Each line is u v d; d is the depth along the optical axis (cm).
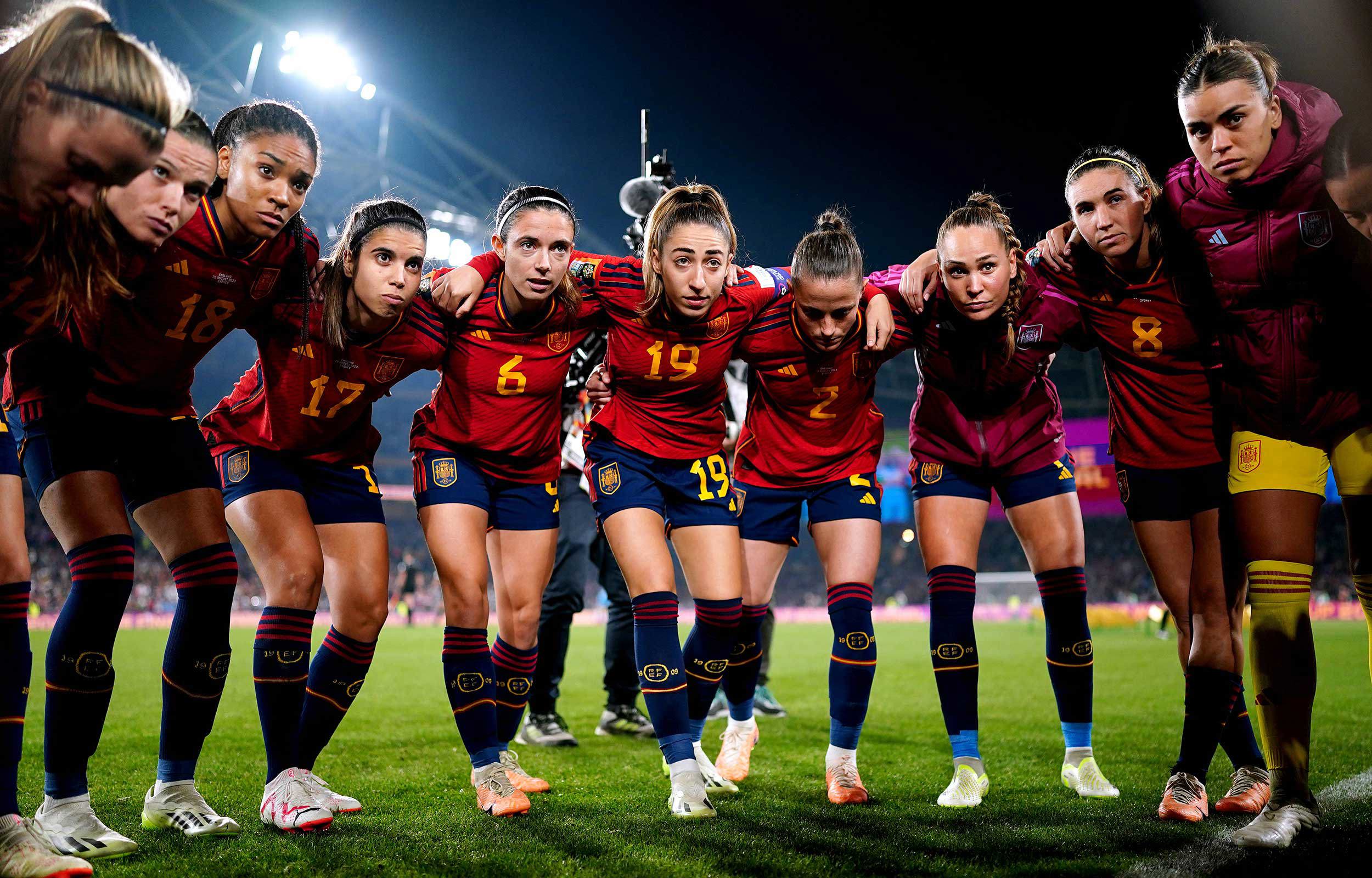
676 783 318
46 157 203
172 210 235
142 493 293
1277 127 290
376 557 329
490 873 241
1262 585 282
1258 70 288
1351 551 286
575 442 524
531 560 362
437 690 797
